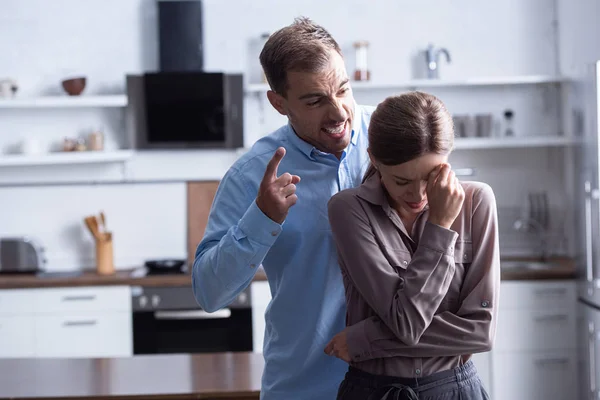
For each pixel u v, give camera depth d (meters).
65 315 5.11
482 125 5.55
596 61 4.94
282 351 1.95
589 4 5.04
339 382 1.91
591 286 4.64
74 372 2.97
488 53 5.75
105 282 5.09
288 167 1.94
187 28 5.55
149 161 5.75
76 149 5.56
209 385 2.74
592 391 4.66
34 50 5.71
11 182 5.72
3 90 5.54
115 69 5.71
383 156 1.58
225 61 5.72
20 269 5.41
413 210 1.68
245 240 1.75
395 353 1.63
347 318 1.77
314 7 5.73
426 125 1.56
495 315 1.66
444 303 1.68
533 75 5.74
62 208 5.72
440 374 1.65
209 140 5.56
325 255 1.89
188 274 5.22
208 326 5.12
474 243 1.69
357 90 5.72
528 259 5.47
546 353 4.95
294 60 1.72
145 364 3.09
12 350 5.10
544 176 5.75
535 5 5.73
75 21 5.71
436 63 5.56
